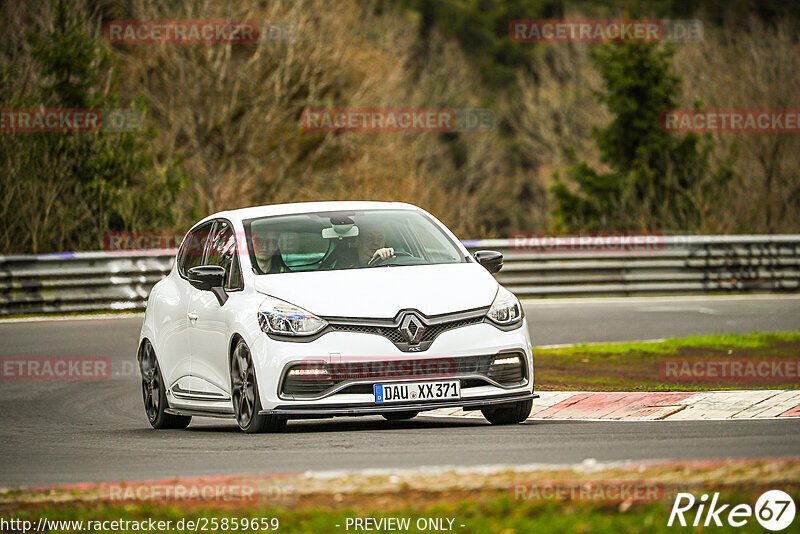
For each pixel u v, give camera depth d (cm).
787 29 17525
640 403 3481
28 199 9481
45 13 12288
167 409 3644
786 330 6372
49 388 4828
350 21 17600
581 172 14400
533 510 1825
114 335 6625
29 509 2072
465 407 3161
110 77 11112
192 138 15488
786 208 13888
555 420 3322
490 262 3434
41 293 7919
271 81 15950
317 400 2980
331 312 3038
